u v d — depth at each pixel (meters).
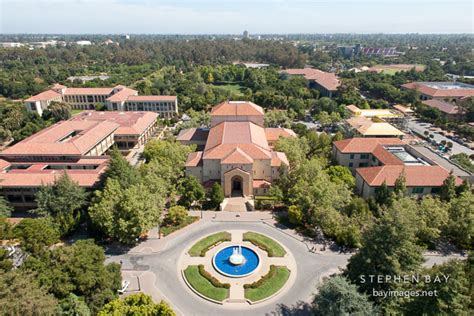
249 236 80.88
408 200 80.75
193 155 106.38
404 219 54.34
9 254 67.06
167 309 49.81
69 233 80.56
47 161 110.38
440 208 77.69
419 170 92.88
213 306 60.94
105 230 75.81
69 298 51.28
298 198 86.19
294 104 191.88
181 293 63.75
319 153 123.69
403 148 113.06
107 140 133.38
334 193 83.62
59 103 179.00
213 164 99.62
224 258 73.50
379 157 104.75
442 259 72.88
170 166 99.06
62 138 123.44
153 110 190.88
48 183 86.81
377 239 54.31
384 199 85.75
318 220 80.25
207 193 97.81
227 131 112.12
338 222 78.25
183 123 162.38
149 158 116.56
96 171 97.62
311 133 131.62
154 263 71.56
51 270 54.78
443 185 87.69
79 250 58.22
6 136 148.50
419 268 54.84
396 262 52.41
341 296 50.09
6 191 92.69
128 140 140.38
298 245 78.12
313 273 68.88
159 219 82.06
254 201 95.25
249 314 59.31
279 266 70.81
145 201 75.81
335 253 75.31
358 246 70.81
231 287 65.00
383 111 174.75
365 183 94.50
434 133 162.25
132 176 88.69
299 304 61.34
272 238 80.50
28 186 91.19
